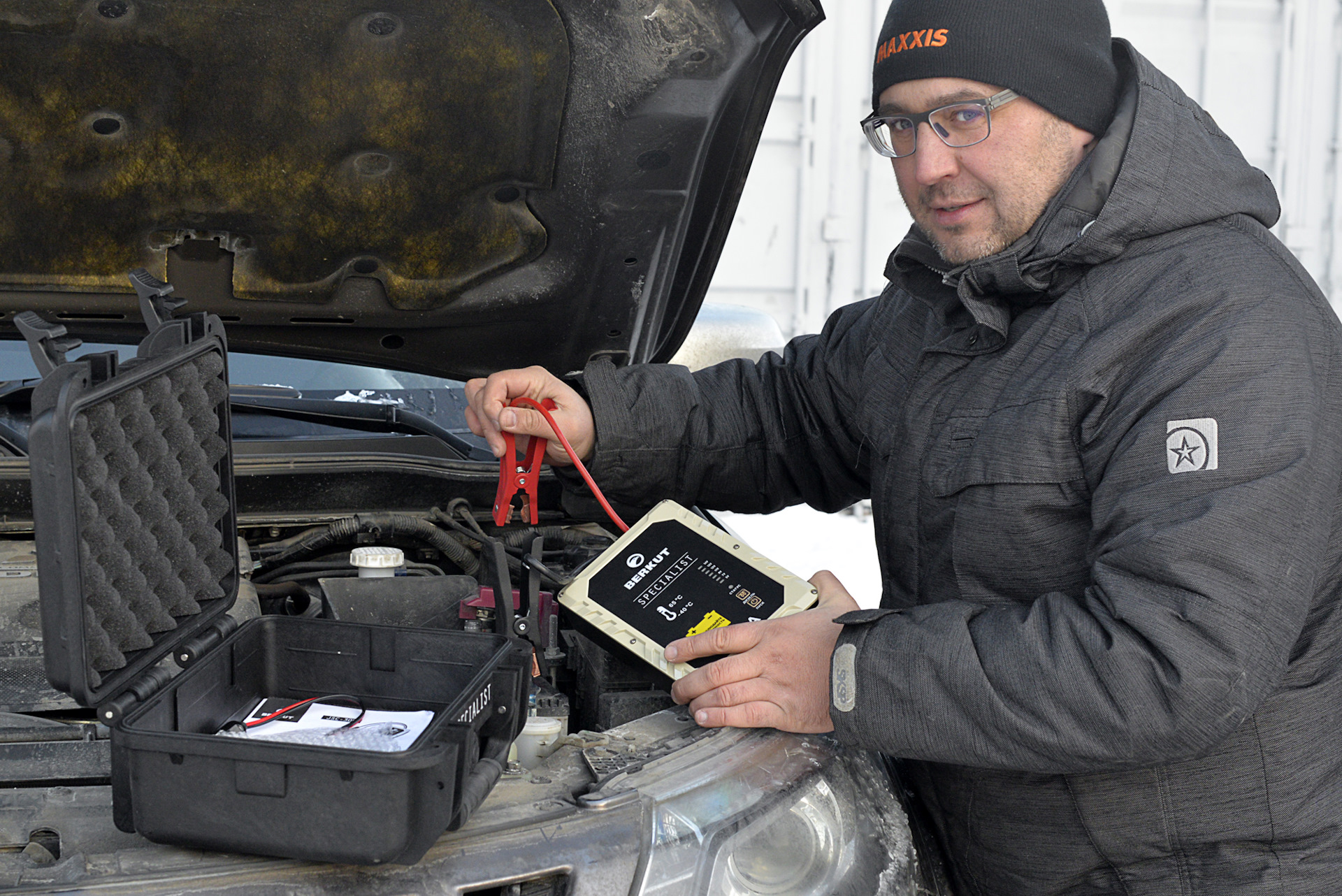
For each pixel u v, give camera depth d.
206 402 1.10
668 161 1.75
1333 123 6.07
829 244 5.93
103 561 0.95
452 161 1.74
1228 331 1.18
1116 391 1.24
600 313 2.04
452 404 2.34
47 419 0.84
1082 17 1.31
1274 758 1.23
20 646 1.28
